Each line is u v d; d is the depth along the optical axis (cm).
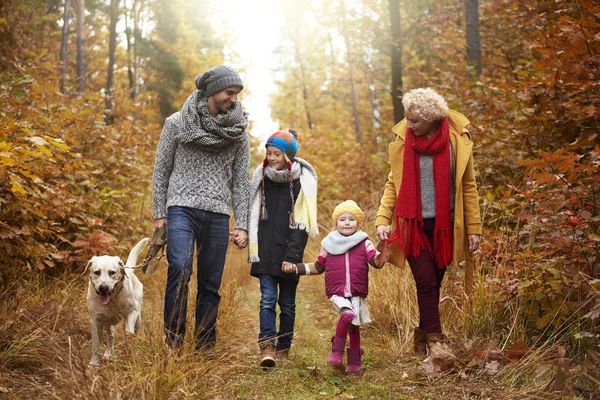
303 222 396
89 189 645
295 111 2675
